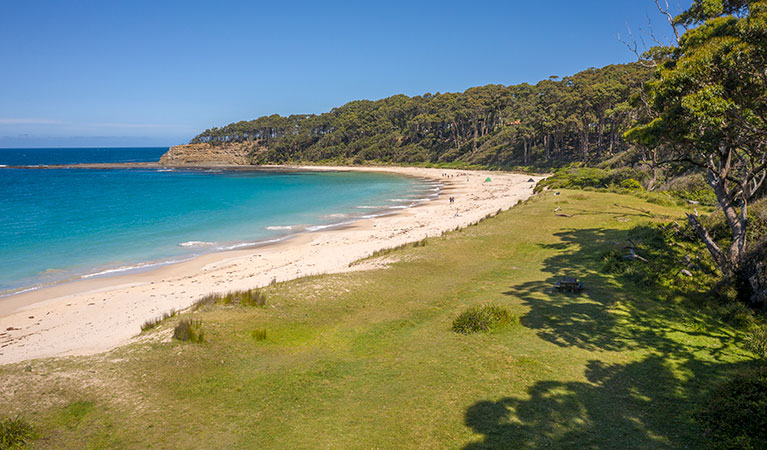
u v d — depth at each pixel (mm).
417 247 24516
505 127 138875
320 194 70875
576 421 7625
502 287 16516
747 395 7645
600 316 12703
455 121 152875
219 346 10969
